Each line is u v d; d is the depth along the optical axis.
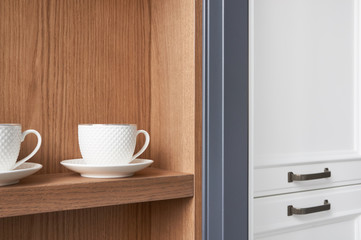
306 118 0.87
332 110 0.92
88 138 0.63
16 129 0.56
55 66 0.72
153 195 0.64
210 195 0.67
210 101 0.67
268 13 0.80
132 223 0.80
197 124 0.68
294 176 0.83
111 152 0.63
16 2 0.68
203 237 0.67
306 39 0.87
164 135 0.77
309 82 0.88
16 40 0.68
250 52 0.72
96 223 0.76
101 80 0.77
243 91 0.71
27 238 0.69
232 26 0.69
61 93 0.73
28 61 0.69
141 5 0.82
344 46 0.95
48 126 0.72
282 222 0.82
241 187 0.70
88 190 0.58
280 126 0.82
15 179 0.54
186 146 0.70
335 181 0.92
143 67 0.82
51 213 0.71
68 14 0.73
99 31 0.77
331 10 0.92
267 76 0.80
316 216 0.88
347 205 0.94
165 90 0.77
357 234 0.96
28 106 0.70
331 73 0.92
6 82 0.67
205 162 0.67
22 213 0.53
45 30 0.71
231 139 0.69
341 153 0.93
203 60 0.68
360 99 0.97
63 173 0.70
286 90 0.83
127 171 0.62
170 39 0.75
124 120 0.80
